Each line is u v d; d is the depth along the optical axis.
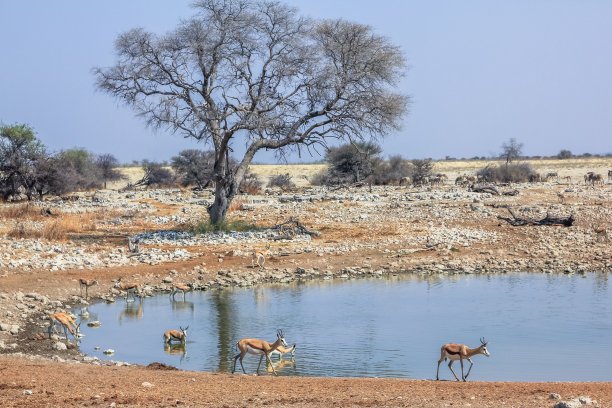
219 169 60.47
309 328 31.34
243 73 58.16
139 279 43.09
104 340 29.67
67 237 58.94
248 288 42.00
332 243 55.34
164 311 35.53
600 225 60.19
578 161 197.88
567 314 33.34
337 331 30.67
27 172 92.94
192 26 57.50
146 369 23.55
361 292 40.16
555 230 57.97
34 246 51.31
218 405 17.16
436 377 23.39
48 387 19.17
